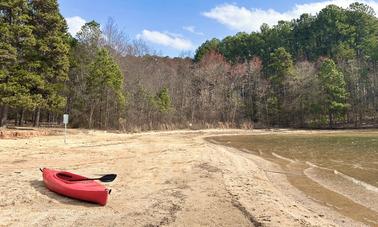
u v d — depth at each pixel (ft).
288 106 249.14
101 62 154.61
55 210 34.37
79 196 37.22
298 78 249.34
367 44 304.30
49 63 113.50
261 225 33.01
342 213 39.60
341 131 204.74
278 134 184.34
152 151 83.61
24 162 60.23
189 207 37.52
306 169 67.36
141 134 152.25
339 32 353.72
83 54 168.55
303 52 359.87
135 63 254.68
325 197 46.47
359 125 236.02
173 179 51.21
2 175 47.93
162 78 271.69
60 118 169.99
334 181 56.39
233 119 250.98
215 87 272.10
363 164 72.79
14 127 115.96
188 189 45.47
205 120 241.55
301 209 40.22
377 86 241.96
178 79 279.90
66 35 134.72
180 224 32.24
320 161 77.56
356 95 241.76
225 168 62.90
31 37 104.99
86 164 61.16
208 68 287.07
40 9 111.14
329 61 238.07
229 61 358.02
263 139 145.69
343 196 47.06
